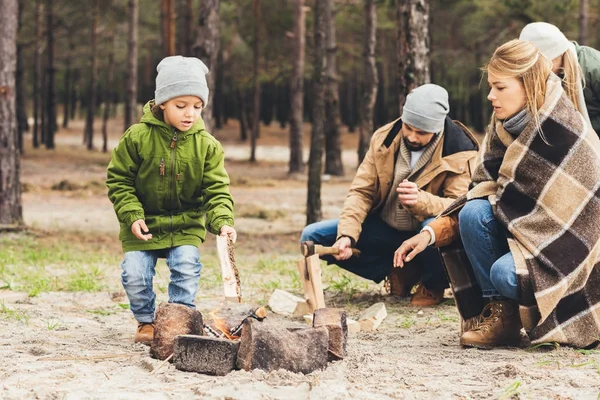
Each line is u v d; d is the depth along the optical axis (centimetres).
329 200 2072
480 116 4903
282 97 5706
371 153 647
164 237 486
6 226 1294
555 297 459
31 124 5131
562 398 368
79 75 5512
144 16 3856
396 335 545
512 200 477
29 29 3403
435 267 652
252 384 378
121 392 370
